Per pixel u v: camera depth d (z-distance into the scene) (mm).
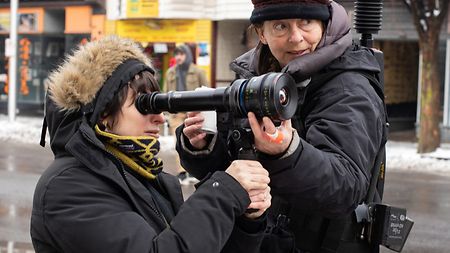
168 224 2551
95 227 2264
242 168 2279
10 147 15742
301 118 2639
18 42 23250
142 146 2502
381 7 3195
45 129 2613
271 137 2178
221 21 19547
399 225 2805
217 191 2264
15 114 20250
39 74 23016
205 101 2332
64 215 2289
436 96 14938
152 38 20078
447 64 17328
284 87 2131
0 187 10250
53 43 22688
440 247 7340
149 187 2609
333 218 2496
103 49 2445
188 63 11258
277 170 2281
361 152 2451
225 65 19656
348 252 2775
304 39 2637
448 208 9469
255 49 2975
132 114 2488
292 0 2592
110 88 2426
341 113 2514
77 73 2396
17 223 7898
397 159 14312
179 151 2799
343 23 2680
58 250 2338
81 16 21516
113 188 2383
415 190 10961
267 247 2711
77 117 2438
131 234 2254
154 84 2545
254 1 2686
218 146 2686
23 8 22953
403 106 20781
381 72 2812
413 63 20828
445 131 17406
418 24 14836
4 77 24047
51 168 2418
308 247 2748
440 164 13930
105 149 2387
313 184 2291
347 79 2598
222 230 2252
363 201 2801
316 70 2574
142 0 19688
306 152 2277
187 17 19359
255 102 2135
